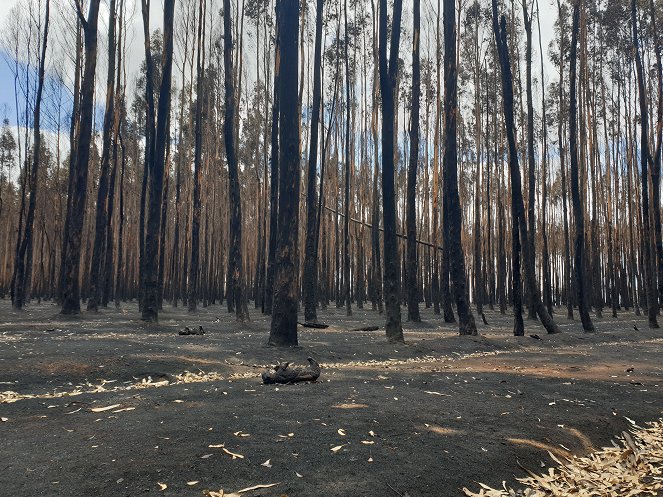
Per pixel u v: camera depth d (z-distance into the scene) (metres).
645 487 4.55
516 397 7.05
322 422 5.20
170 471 3.84
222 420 5.18
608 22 28.61
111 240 25.66
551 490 4.23
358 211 35.28
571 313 26.27
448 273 21.62
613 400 7.26
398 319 13.34
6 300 36.34
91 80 17.41
